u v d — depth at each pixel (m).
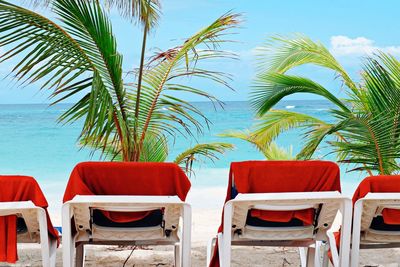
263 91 6.96
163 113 6.16
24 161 26.45
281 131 7.75
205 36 5.71
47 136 27.77
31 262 5.47
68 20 5.38
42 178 23.19
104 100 5.29
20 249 6.00
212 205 14.11
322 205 3.73
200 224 9.41
